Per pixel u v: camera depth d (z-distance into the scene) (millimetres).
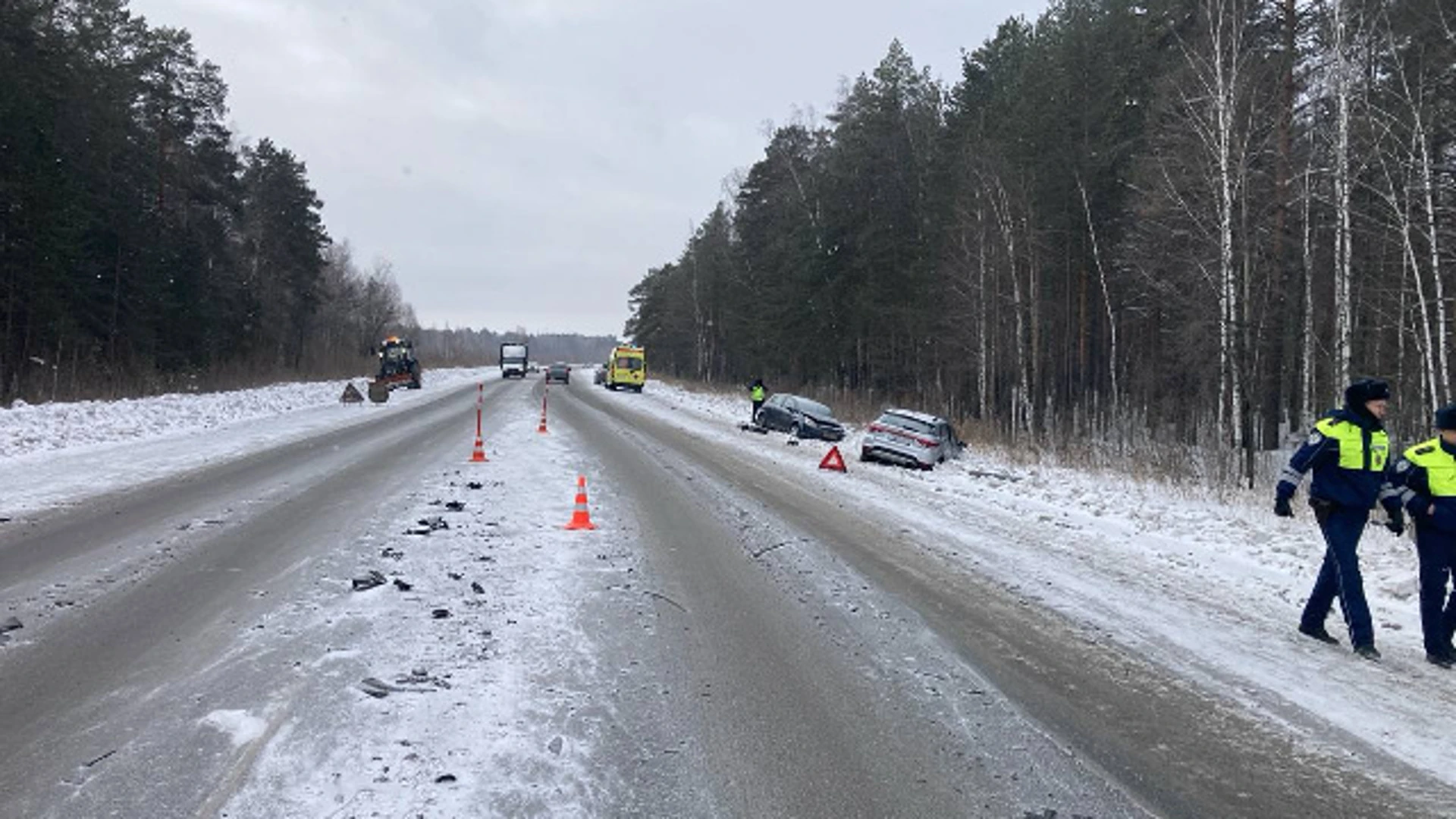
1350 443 7141
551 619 7031
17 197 33594
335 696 5258
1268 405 27609
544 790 4250
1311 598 7445
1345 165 20781
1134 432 33125
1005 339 38031
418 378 56031
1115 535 12109
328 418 29406
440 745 4668
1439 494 6859
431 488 13938
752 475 17375
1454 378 23078
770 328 52938
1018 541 11422
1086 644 6984
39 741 4613
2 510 11352
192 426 24500
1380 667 6707
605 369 73500
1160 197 26688
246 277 64750
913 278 41969
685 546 10195
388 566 8539
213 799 4035
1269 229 24875
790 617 7469
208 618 6797
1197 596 8758
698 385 67062
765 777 4527
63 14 38688
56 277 35625
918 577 9141
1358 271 26406
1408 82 22109
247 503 12188
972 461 23312
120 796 4047
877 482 17562
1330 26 21578
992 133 39094
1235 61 22344
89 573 8195
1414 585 8875
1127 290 34938
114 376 37938
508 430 25688
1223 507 15172
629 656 6254
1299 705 5805
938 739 5074
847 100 46750
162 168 46938
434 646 6223
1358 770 4852
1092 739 5156
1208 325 27016
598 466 17609
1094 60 34188
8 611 6941
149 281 45094
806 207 48250
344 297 102500
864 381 48812
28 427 21094
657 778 4457
